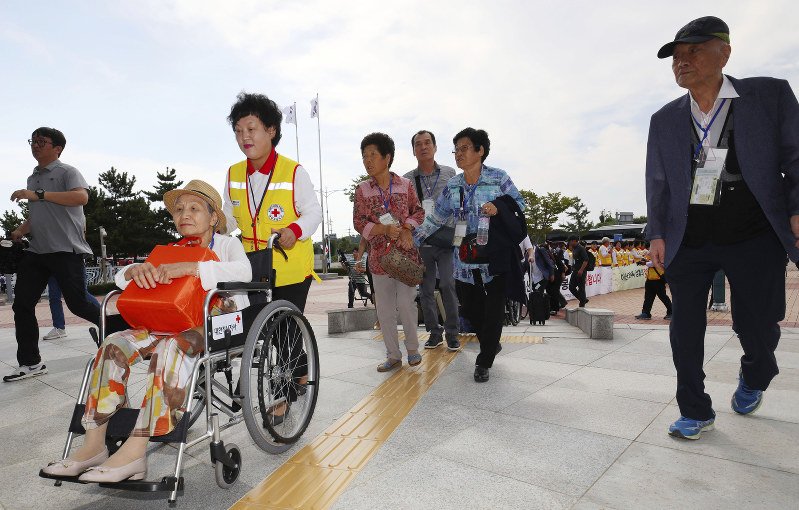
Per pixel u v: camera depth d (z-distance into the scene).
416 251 3.91
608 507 1.85
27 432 2.92
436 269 4.98
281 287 2.96
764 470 2.13
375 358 4.67
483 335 3.69
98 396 2.00
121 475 1.83
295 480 2.16
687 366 2.50
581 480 2.08
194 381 1.95
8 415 3.25
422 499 1.94
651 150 2.66
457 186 4.07
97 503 2.05
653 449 2.38
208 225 2.47
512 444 2.48
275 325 2.39
